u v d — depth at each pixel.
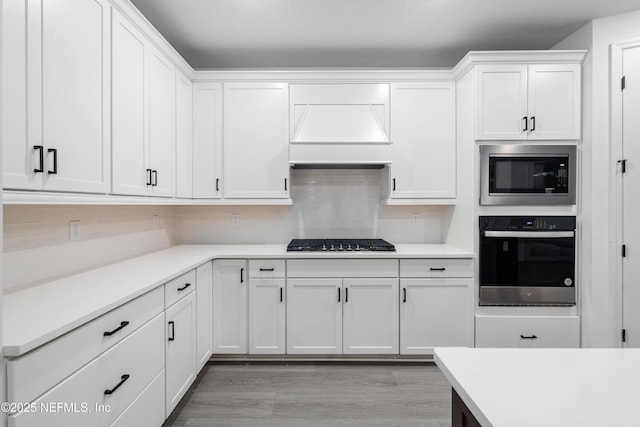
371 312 2.68
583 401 0.63
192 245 3.27
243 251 2.85
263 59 3.14
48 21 1.34
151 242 2.84
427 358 2.73
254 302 2.69
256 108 2.93
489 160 2.59
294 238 3.34
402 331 2.67
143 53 2.10
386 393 2.29
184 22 2.51
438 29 2.63
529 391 0.67
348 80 2.92
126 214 2.46
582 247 2.57
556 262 2.60
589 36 2.53
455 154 2.91
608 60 2.47
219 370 2.61
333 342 2.69
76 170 1.51
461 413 0.76
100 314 1.27
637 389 0.67
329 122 2.91
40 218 1.70
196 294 2.31
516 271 2.61
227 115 2.93
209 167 2.94
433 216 3.33
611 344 2.49
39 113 1.30
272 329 2.69
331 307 2.69
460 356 0.84
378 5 2.32
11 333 1.02
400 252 2.71
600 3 2.31
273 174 2.94
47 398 1.04
